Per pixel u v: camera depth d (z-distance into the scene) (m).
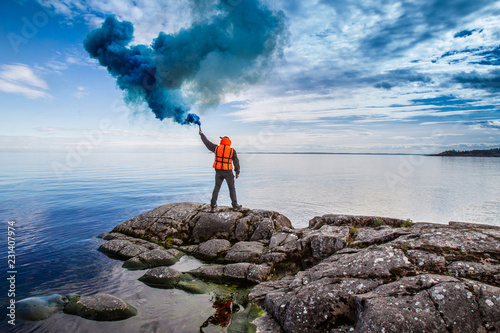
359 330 3.41
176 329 4.16
